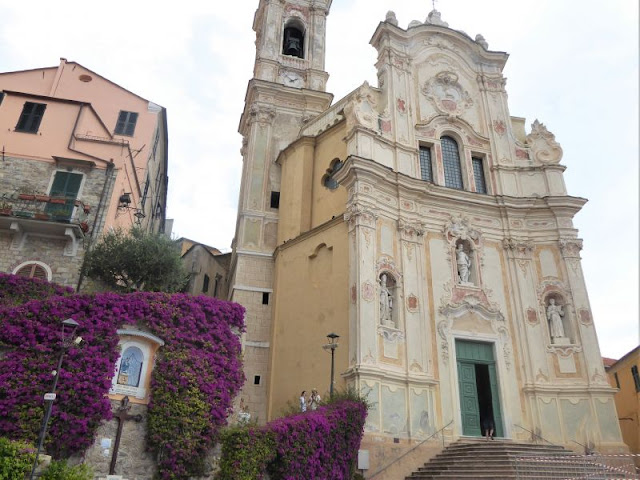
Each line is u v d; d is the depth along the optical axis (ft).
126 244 71.56
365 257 73.46
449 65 100.27
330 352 72.18
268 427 50.21
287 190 94.48
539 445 67.51
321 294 78.02
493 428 75.15
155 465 47.32
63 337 44.45
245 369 82.17
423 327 75.97
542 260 86.38
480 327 79.71
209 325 55.26
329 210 86.28
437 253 82.79
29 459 39.47
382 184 81.20
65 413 44.83
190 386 50.72
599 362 78.28
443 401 73.10
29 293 61.87
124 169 86.84
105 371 47.60
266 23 117.08
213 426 50.26
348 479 56.65
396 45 96.43
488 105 98.84
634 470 69.21
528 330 80.89
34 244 72.84
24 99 86.22
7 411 43.70
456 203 87.30
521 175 93.66
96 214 78.28
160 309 53.06
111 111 104.01
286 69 114.32
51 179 80.38
